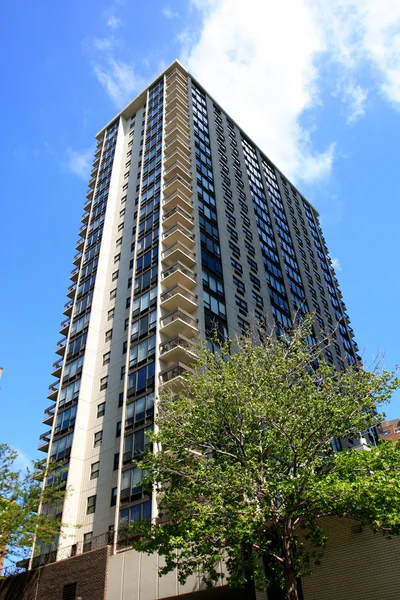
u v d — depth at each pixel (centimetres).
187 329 3619
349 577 1773
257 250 5228
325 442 1778
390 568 1705
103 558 2725
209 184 5200
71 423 3788
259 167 6712
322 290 6212
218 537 1634
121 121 6531
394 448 1719
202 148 5591
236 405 1897
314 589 1830
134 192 5278
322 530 1716
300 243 6450
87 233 5397
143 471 3036
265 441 1864
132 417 3375
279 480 1742
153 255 4256
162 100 6078
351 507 1567
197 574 2292
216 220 4872
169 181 4972
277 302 4894
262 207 6025
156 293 3916
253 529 1538
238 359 2059
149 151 5528
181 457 1944
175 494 1806
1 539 2742
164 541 1731
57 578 2884
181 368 3353
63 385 4153
